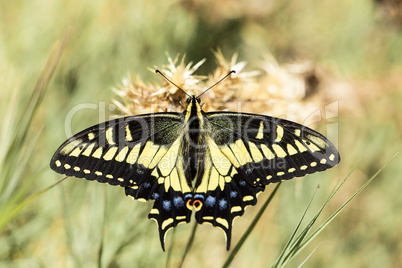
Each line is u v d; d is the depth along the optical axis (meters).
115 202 0.62
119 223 0.62
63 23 0.68
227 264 0.57
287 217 0.66
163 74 0.59
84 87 0.67
